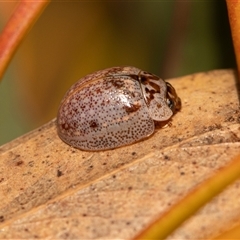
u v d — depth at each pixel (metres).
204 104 0.11
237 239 0.09
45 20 0.12
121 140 0.10
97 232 0.10
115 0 0.12
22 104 0.12
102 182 0.10
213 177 0.09
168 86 0.11
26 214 0.10
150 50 0.12
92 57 0.12
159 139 0.10
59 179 0.10
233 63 0.12
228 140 0.10
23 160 0.10
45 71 0.12
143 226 0.10
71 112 0.10
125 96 0.10
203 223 0.09
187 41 0.11
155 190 0.10
